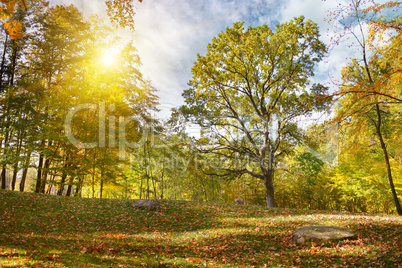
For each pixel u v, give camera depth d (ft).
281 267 23.07
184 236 35.06
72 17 65.92
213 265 23.57
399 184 67.92
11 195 48.01
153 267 22.16
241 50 72.23
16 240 25.52
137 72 75.10
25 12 55.62
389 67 44.27
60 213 43.04
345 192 87.10
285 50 71.20
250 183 110.11
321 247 27.81
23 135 54.70
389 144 65.92
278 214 48.32
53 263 19.79
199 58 73.67
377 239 29.43
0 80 58.44
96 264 21.07
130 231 37.45
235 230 36.94
